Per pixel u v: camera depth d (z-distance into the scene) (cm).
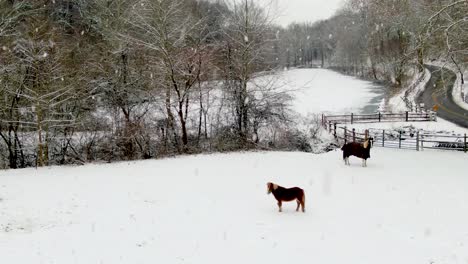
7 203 1496
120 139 2725
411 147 2648
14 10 3083
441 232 1224
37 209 1442
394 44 6838
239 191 1705
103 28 3394
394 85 7162
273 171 2066
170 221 1346
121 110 2903
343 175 1945
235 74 3052
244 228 1284
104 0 3603
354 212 1422
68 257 1066
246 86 3067
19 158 2719
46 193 1642
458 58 2662
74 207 1474
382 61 8119
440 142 2566
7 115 2562
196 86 3055
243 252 1112
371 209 1448
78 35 3494
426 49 3091
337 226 1296
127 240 1188
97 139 2734
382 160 2291
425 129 3272
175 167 2206
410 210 1426
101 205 1502
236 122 3070
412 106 4203
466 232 1214
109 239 1193
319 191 1683
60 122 2647
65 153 2691
